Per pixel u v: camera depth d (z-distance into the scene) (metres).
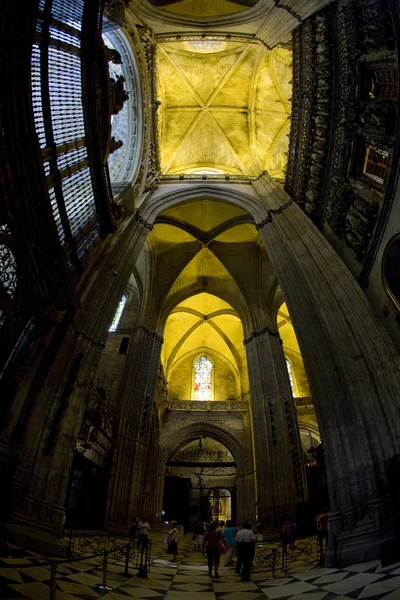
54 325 10.07
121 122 19.09
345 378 10.97
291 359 30.77
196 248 25.39
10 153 6.63
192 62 22.12
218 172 25.19
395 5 8.71
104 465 17.14
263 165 24.06
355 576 7.03
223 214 23.56
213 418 28.14
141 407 20.16
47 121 8.53
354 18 10.65
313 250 14.12
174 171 25.08
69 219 10.57
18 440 9.03
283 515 16.86
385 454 9.20
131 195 17.44
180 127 24.58
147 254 24.53
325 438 11.27
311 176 15.46
